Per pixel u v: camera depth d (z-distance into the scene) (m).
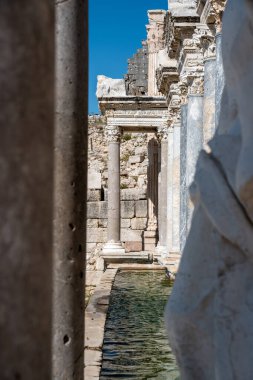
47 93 2.02
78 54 5.82
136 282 21.31
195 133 19.03
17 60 1.89
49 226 2.02
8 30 1.87
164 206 29.91
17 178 1.86
